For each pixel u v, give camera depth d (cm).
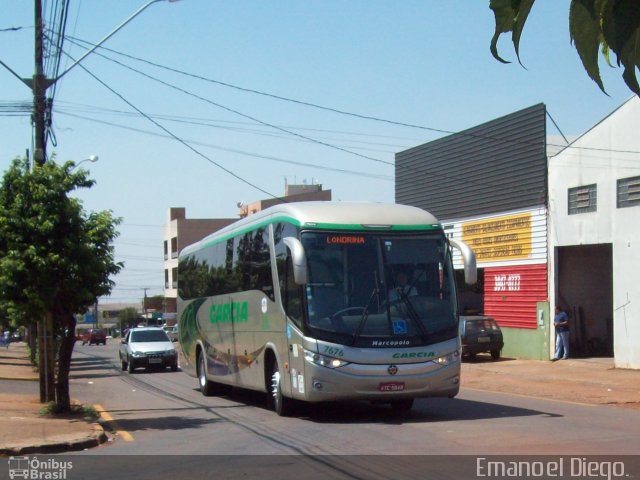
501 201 3055
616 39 222
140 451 1105
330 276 1308
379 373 1275
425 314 1325
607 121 2483
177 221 7756
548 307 2767
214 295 1931
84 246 1432
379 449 1050
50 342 1706
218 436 1236
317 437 1180
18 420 1391
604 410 1472
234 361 1739
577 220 2611
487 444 1065
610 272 2828
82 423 1344
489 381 2222
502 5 238
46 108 1764
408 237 1359
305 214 1350
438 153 3522
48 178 1445
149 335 3344
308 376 1280
